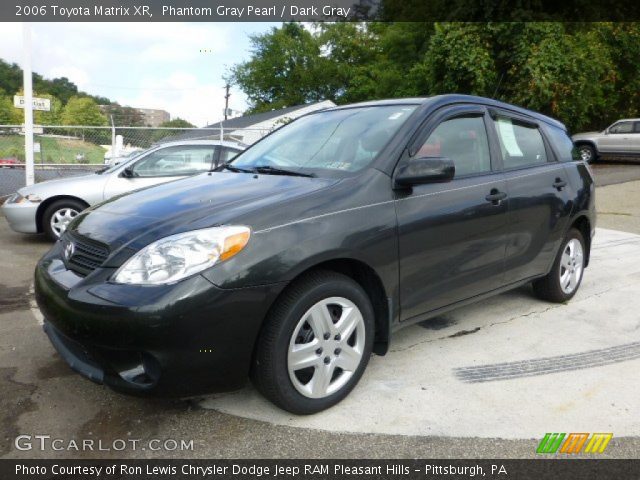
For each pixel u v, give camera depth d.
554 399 2.89
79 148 14.05
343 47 40.19
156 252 2.36
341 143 3.31
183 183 3.34
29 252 6.47
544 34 15.83
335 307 2.73
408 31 22.91
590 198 4.52
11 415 2.68
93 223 2.82
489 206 3.43
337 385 2.74
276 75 42.06
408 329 3.88
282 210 2.56
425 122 3.26
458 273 3.29
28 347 3.53
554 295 4.38
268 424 2.62
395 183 2.94
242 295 2.34
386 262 2.83
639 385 3.05
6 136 13.11
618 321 4.09
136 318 2.22
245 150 3.99
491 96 16.56
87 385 2.99
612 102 20.33
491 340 3.69
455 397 2.89
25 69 10.09
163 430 2.57
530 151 4.08
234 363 2.38
